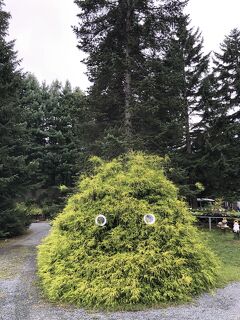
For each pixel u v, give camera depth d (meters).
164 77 13.23
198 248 6.54
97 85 13.85
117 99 13.73
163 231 6.33
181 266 6.12
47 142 31.38
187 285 5.96
